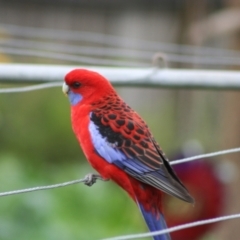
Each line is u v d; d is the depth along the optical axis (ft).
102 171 27.02
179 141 61.36
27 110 60.59
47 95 61.62
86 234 44.19
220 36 47.78
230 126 44.50
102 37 63.10
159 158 26.02
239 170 43.52
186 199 24.70
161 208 26.32
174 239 39.55
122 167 26.32
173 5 68.85
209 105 60.75
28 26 68.95
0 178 46.21
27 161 56.39
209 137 59.98
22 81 29.60
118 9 69.67
